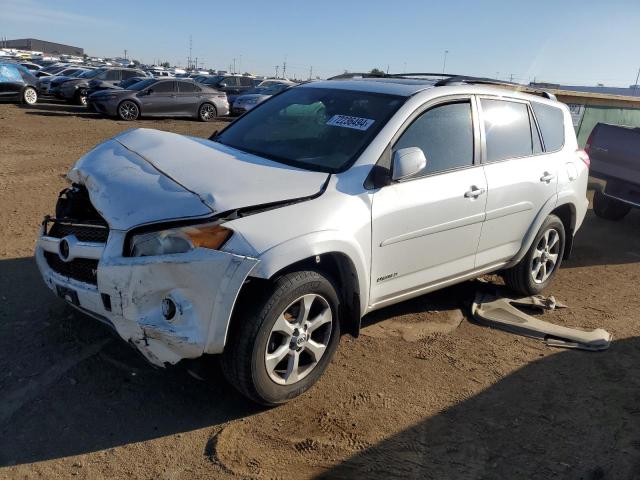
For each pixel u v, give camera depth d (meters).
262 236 2.94
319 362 3.44
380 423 3.25
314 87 4.57
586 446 3.20
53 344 3.71
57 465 2.72
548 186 4.90
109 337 3.84
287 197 3.15
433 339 4.32
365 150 3.61
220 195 2.99
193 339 2.84
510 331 4.60
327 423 3.21
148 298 2.89
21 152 10.63
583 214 5.59
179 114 20.64
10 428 2.93
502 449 3.11
